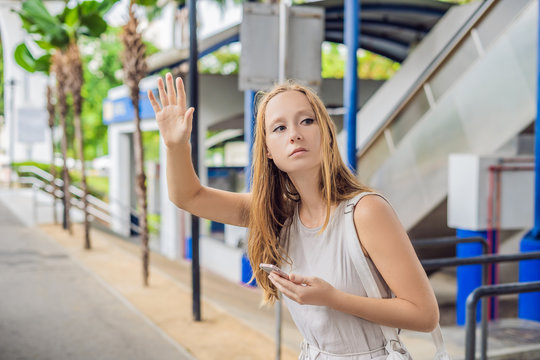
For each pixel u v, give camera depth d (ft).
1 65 131.23
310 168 5.22
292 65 14.76
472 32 25.86
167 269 30.71
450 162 19.48
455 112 23.27
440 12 36.60
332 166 5.19
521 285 9.59
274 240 5.61
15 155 98.37
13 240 37.42
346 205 5.17
